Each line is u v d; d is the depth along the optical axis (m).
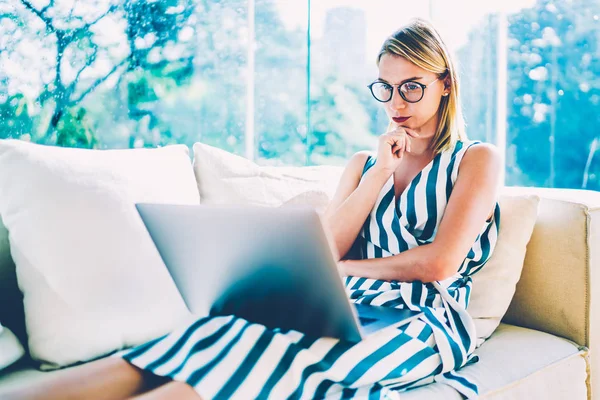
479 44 2.72
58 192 1.09
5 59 1.95
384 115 2.86
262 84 2.63
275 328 0.90
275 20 2.63
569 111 2.52
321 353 0.84
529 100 2.63
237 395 0.75
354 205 1.26
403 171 1.30
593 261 1.22
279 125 2.68
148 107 2.33
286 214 0.67
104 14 2.19
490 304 1.23
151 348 0.86
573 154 2.53
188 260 0.86
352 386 0.85
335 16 2.74
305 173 1.63
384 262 1.13
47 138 2.07
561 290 1.26
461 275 1.20
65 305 1.05
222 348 0.82
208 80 2.48
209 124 2.50
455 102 1.25
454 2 2.74
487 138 2.74
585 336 1.21
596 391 1.23
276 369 0.80
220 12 2.48
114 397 0.77
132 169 1.25
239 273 0.81
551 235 1.28
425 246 1.09
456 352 0.99
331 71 2.76
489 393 0.98
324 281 0.72
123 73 2.26
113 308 1.08
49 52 2.06
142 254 1.14
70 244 1.07
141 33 2.30
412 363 0.93
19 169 1.09
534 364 1.09
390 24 2.82
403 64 1.22
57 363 1.03
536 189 1.47
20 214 1.07
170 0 2.36
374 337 0.92
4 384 0.95
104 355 1.08
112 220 1.12
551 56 2.55
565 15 2.50
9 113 1.97
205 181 1.50
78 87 2.14
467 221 1.08
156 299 1.14
